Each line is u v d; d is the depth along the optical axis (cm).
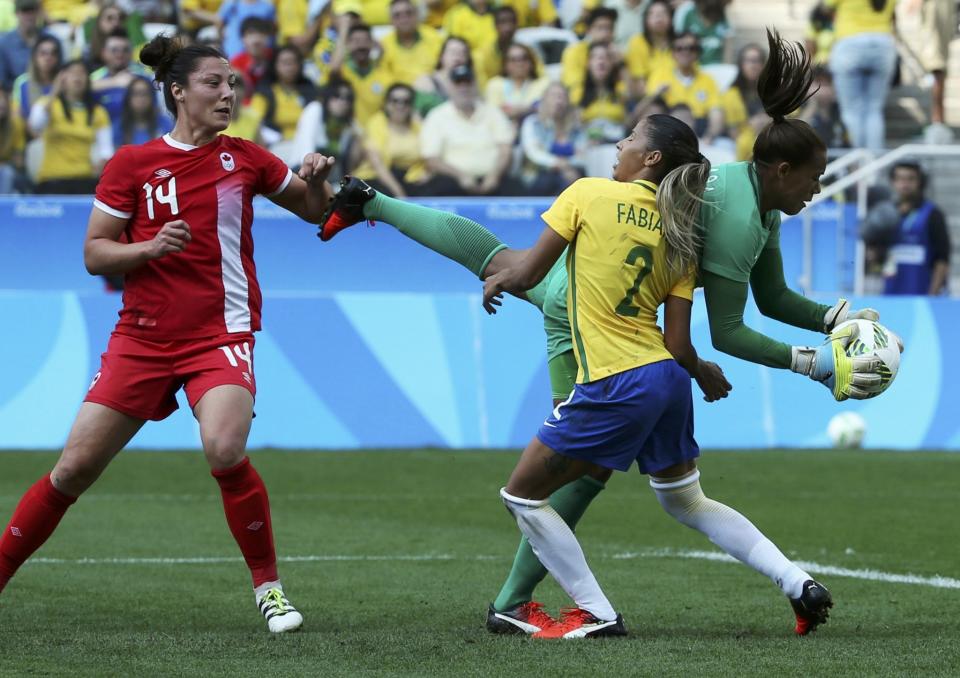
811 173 1741
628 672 1477
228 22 5966
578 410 1705
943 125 6278
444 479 3916
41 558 2548
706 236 1736
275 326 4678
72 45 5972
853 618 1908
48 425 4559
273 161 1861
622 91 5894
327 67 6019
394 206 1859
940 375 4853
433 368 4709
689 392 1748
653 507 3419
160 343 1778
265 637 1712
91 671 1482
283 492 3644
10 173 5778
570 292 1728
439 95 5866
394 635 1738
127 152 1788
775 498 3547
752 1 6631
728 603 2064
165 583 2250
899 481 3912
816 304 1914
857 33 5925
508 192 5850
